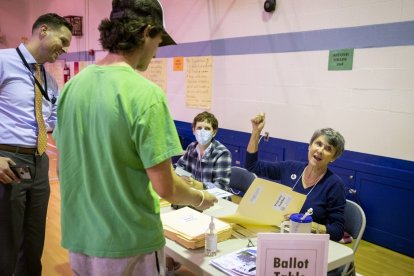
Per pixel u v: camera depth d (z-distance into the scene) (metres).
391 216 2.90
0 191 1.89
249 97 3.90
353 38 3.02
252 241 1.49
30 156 2.03
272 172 2.19
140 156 1.00
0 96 1.96
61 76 7.68
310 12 3.27
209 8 4.23
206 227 1.49
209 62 4.31
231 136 4.14
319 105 3.30
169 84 4.98
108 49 1.07
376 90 2.93
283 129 3.62
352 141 3.11
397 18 2.75
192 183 2.08
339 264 1.39
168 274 2.26
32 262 2.16
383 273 2.56
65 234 1.13
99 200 1.05
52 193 4.11
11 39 8.35
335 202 1.86
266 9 3.57
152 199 1.08
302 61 3.38
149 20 1.04
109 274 1.06
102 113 0.98
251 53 3.82
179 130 4.79
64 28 2.05
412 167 2.77
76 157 1.08
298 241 1.10
